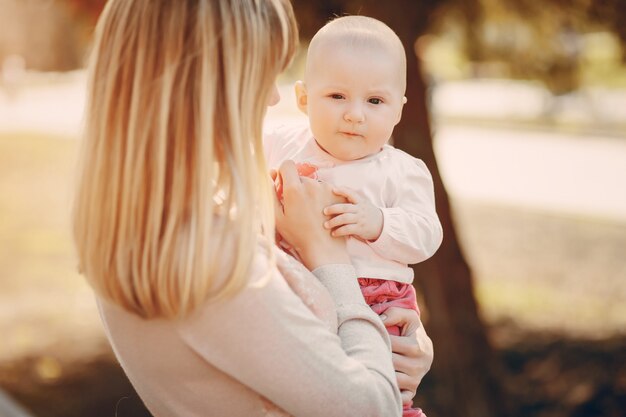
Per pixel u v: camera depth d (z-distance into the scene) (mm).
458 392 5980
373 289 1712
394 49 1779
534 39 6320
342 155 1784
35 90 29766
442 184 5648
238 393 1320
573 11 5758
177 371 1309
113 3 1312
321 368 1271
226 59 1263
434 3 5527
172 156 1253
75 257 1322
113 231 1263
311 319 1304
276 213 1534
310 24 5004
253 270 1271
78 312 8633
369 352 1376
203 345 1259
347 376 1294
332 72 1752
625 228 11719
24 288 9430
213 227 1267
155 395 1354
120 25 1278
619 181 14977
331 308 1408
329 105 1765
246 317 1241
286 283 1328
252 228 1261
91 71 1308
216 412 1333
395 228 1667
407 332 1723
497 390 6000
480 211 12812
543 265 9984
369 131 1759
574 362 7074
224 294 1226
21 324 8172
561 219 12242
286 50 1347
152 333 1289
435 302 5871
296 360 1254
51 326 8148
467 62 6812
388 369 1374
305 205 1513
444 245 5797
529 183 14930
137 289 1246
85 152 1292
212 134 1247
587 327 7844
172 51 1246
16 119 22672
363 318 1423
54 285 9609
